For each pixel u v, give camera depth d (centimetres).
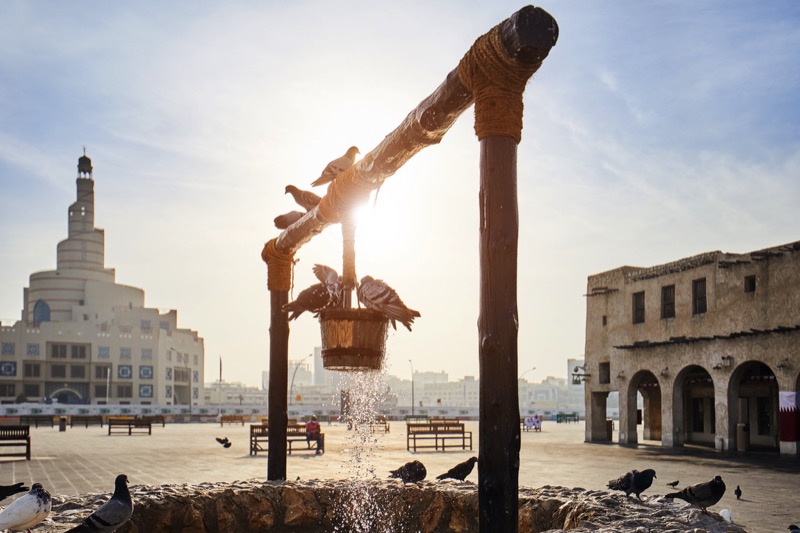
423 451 2848
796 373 2572
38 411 10519
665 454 2781
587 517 718
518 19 457
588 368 3791
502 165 479
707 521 693
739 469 2164
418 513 871
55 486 1705
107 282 15900
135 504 780
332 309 652
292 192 912
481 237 479
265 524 862
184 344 15538
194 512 820
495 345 464
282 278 1041
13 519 629
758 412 3106
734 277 2866
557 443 3606
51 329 13125
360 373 701
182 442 3662
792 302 2597
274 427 1026
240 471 2072
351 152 761
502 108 482
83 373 13325
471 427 5862
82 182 16475
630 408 3456
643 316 3438
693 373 3431
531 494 824
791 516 1296
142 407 11319
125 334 13738
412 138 591
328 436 4053
